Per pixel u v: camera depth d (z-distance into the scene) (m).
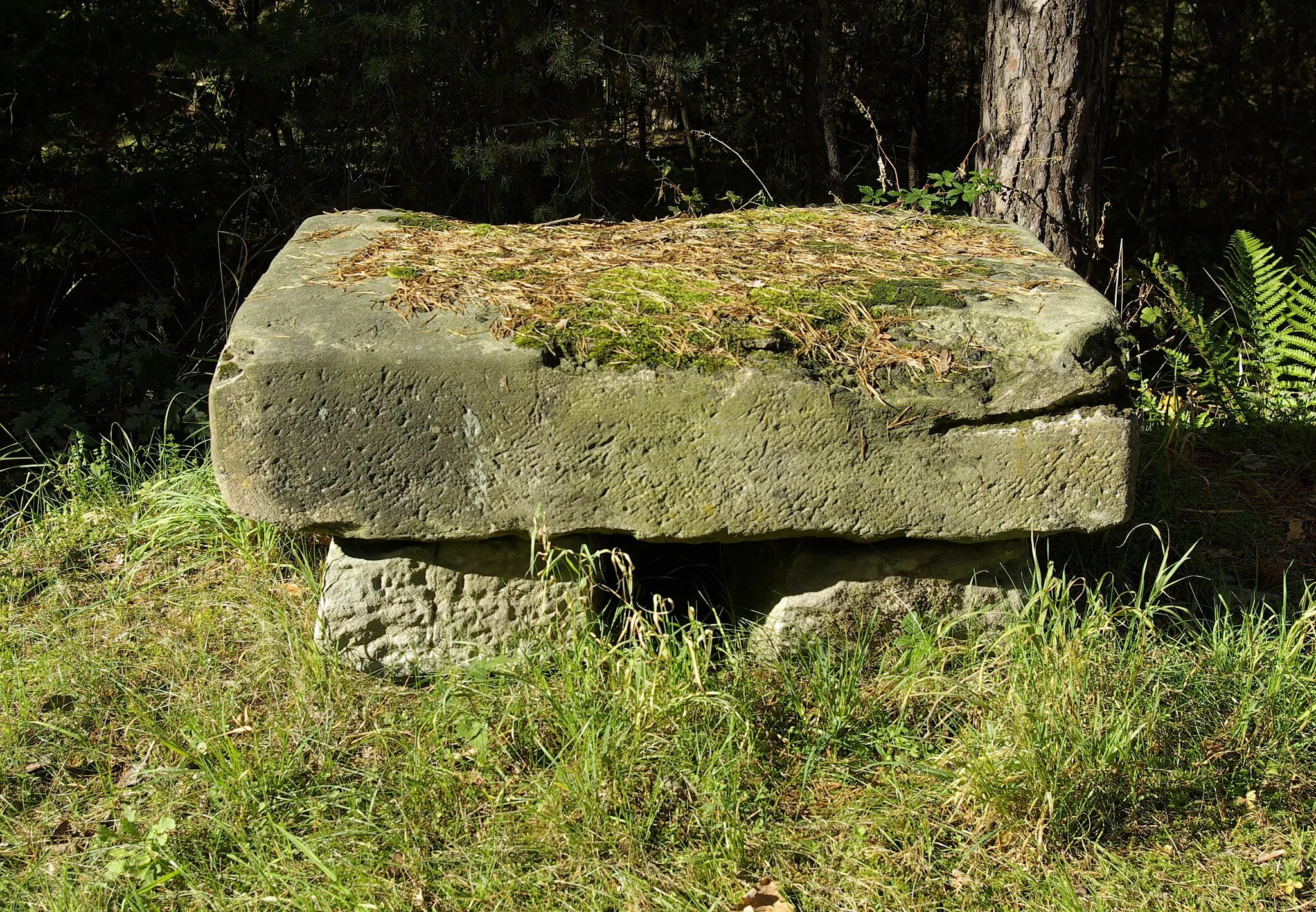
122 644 3.05
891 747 2.59
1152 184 8.77
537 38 5.70
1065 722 2.47
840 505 2.62
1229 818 2.45
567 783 2.41
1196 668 2.77
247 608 3.16
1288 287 4.62
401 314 2.71
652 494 2.62
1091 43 4.79
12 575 3.43
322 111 5.93
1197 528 3.64
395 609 2.82
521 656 2.77
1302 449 4.12
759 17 7.32
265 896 2.23
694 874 2.29
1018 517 2.64
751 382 2.54
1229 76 8.59
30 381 5.83
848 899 2.25
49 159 6.43
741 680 2.67
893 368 2.60
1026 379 2.56
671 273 3.00
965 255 3.26
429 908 2.24
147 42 6.05
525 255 3.20
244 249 6.02
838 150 7.30
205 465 3.86
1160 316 4.83
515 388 2.54
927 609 2.88
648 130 7.85
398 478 2.60
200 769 2.58
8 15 5.73
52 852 2.40
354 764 2.60
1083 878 2.30
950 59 8.84
